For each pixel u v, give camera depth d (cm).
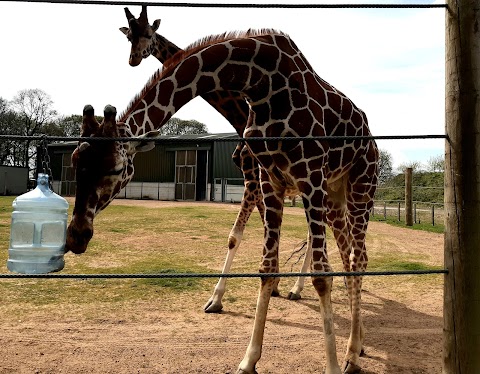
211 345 371
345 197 386
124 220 1307
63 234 241
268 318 457
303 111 301
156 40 505
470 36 211
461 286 213
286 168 302
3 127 3403
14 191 2869
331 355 286
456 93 214
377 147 404
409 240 1080
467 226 211
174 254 808
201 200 2647
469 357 211
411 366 336
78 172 240
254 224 1307
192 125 4541
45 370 313
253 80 298
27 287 541
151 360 337
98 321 426
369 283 625
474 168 210
